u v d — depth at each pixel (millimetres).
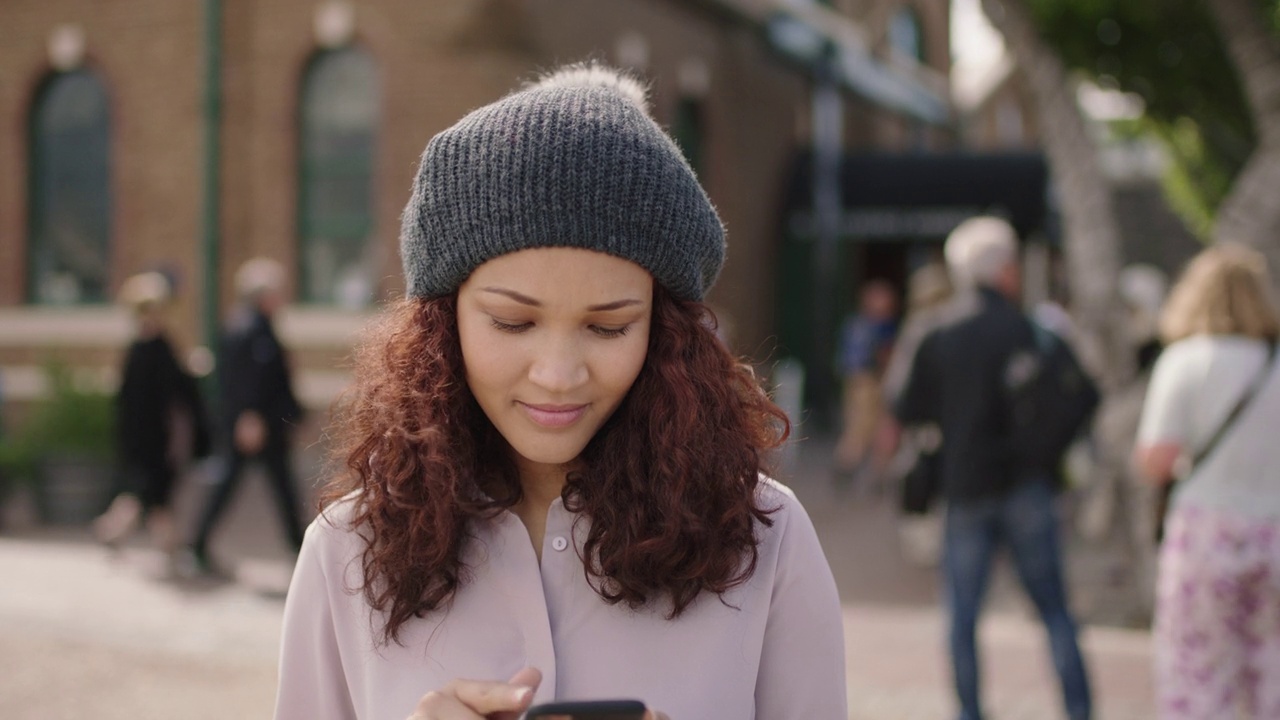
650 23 12164
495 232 1234
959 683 3992
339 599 1394
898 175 15703
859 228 15766
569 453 1300
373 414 1375
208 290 10039
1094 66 9273
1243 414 3207
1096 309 6289
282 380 6730
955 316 4125
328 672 1412
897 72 19500
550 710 1152
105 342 11055
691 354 1348
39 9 11227
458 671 1342
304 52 10391
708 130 13500
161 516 6871
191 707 4484
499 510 1351
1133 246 21984
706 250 1339
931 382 4164
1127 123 12180
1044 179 15070
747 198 14594
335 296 10508
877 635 5590
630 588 1298
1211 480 3238
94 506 8383
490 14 9883
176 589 6352
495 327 1276
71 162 11320
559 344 1252
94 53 11062
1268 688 3160
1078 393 3998
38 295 11445
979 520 4027
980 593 4023
